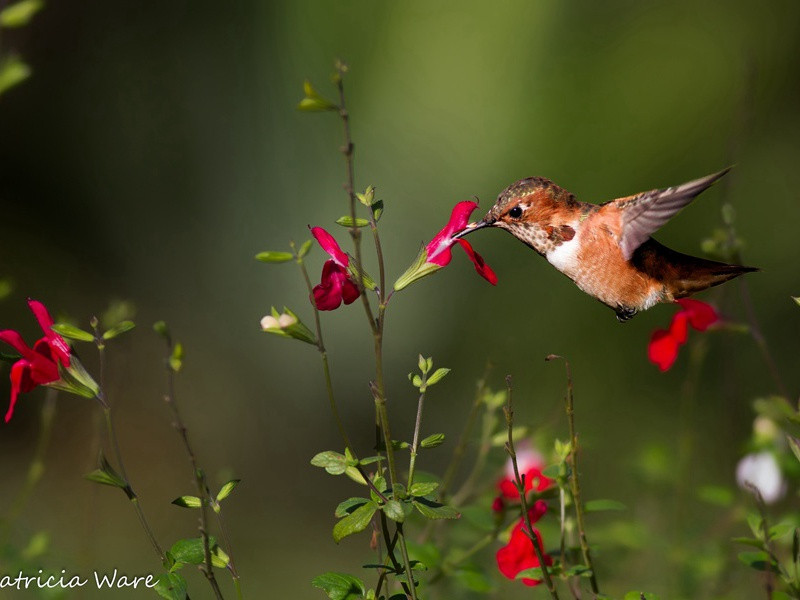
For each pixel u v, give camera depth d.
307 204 14.39
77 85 15.64
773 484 5.66
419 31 13.70
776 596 4.23
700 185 4.47
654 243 4.79
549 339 14.09
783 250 14.05
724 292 5.50
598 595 4.12
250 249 14.96
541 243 4.72
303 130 14.37
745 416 8.05
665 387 13.34
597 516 7.66
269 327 3.55
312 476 14.33
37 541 4.83
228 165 15.04
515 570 4.48
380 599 3.91
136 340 15.02
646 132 13.73
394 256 13.84
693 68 13.84
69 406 13.92
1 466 13.11
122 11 15.55
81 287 15.46
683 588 5.65
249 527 12.66
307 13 14.33
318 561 11.49
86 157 15.70
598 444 8.91
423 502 3.67
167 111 15.38
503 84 13.57
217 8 15.09
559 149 13.52
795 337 13.73
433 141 13.60
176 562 3.73
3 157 15.45
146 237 15.55
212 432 14.65
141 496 13.27
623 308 4.75
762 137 14.24
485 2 13.59
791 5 14.08
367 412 14.55
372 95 13.88
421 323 14.28
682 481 6.19
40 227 15.63
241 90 14.91
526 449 5.51
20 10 4.21
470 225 4.75
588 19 13.83
